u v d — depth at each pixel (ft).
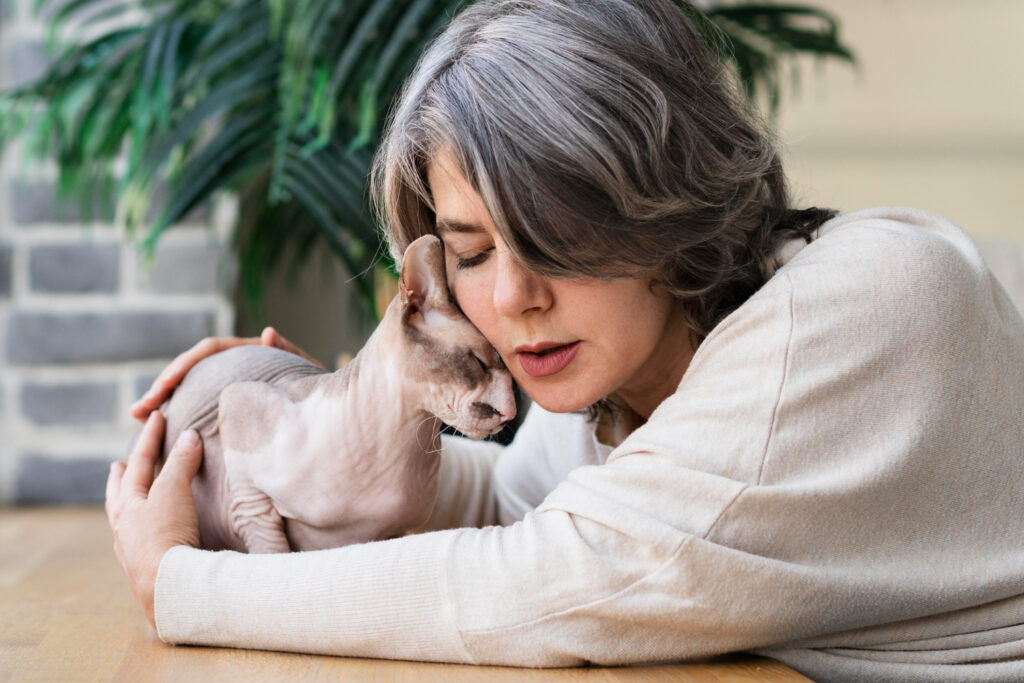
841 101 9.44
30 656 2.35
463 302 2.47
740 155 2.46
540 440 3.31
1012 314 2.54
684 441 2.20
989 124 9.49
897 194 9.66
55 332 5.86
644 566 2.08
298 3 4.37
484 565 2.19
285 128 4.52
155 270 5.89
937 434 2.20
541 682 2.06
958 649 2.28
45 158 5.61
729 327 2.31
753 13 5.38
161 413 2.83
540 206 2.16
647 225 2.25
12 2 5.93
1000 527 2.29
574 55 2.26
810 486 2.10
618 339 2.38
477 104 2.26
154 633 2.58
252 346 3.00
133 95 4.92
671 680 2.09
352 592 2.24
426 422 2.57
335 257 6.35
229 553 2.44
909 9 9.23
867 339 2.19
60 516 5.49
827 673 2.27
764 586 2.06
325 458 2.49
